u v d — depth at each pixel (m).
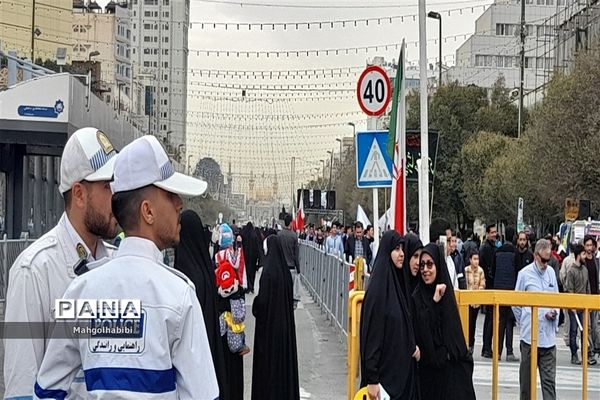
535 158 33.06
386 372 6.15
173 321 2.76
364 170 10.53
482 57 86.19
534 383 7.57
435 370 6.54
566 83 31.19
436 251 6.51
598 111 28.42
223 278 8.23
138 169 2.93
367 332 6.21
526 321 8.89
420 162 12.21
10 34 60.56
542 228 43.94
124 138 20.05
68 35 66.56
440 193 49.56
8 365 3.26
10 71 17.61
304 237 41.00
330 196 51.47
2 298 13.30
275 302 8.87
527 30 80.44
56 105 13.48
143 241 2.92
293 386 8.95
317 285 21.98
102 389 2.73
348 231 29.69
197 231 6.62
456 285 13.31
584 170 29.45
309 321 17.98
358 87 10.62
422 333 6.45
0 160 16.30
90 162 3.46
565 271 14.72
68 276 3.40
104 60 72.69
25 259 3.36
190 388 2.77
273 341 8.81
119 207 2.95
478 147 45.62
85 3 80.75
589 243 14.17
